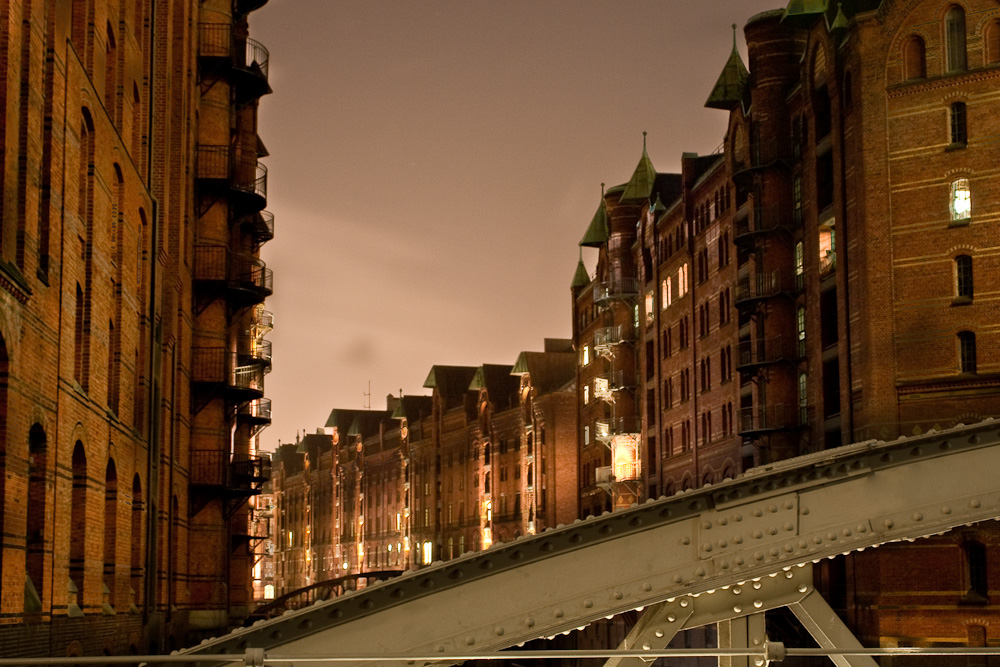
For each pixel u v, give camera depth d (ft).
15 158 53.42
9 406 51.90
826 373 152.66
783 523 22.68
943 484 22.85
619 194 253.44
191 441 132.05
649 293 238.27
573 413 296.30
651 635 23.20
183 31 119.44
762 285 167.43
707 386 203.62
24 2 54.75
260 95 143.13
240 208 141.90
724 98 185.98
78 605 70.28
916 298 137.18
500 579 22.52
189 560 132.16
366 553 430.20
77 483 71.15
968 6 137.90
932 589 131.64
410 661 21.85
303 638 22.47
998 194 134.62
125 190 84.79
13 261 52.95
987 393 132.77
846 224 145.48
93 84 73.36
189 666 22.25
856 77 142.61
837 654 20.03
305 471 503.61
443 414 370.94
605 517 22.43
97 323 74.54
